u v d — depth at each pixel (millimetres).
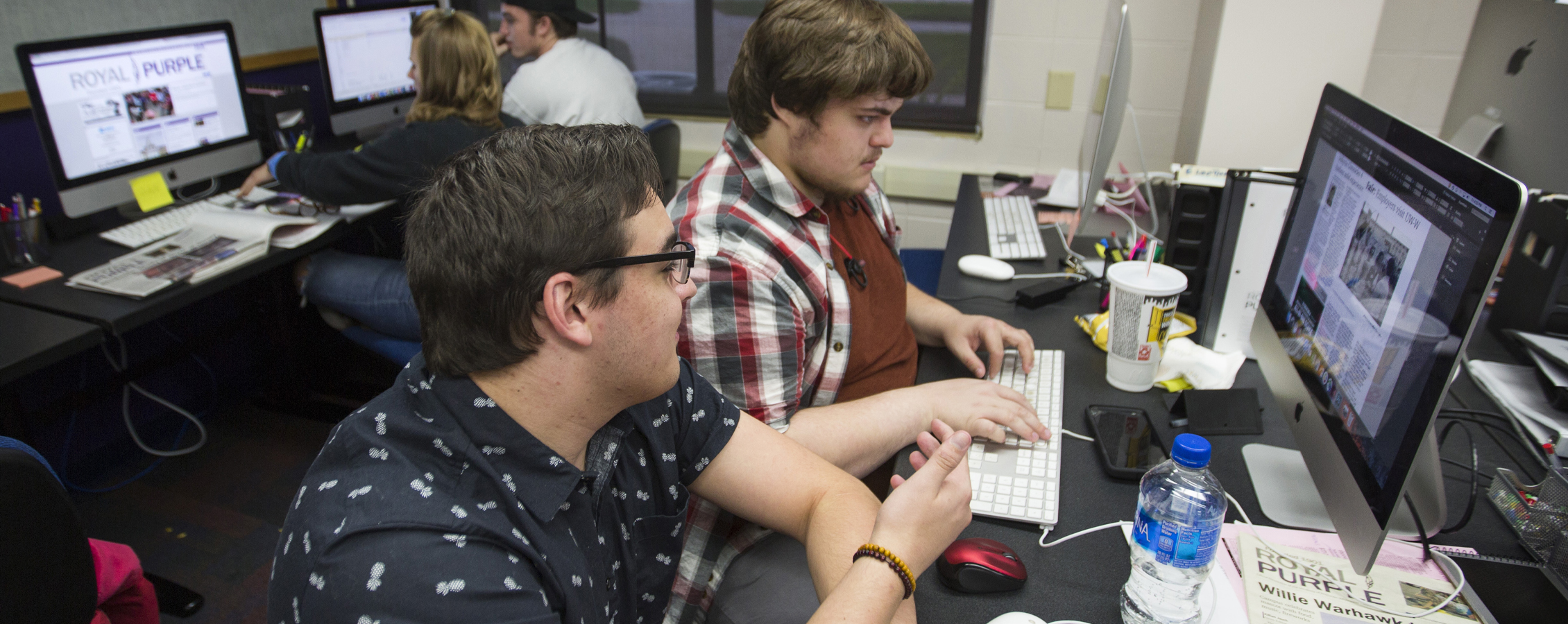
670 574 896
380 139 1973
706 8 2910
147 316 1619
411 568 581
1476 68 1541
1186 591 808
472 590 590
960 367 1359
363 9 2588
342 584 576
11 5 1968
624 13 2982
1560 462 960
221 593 1791
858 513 870
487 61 2014
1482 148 1433
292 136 2398
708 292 1052
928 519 759
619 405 716
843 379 1260
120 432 2281
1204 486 884
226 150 2195
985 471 1021
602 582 757
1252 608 785
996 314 1510
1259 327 1176
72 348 1488
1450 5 2131
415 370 687
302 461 2283
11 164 2012
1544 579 832
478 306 618
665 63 3039
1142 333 1172
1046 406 1171
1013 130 2760
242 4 2529
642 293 655
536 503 669
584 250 612
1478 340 1289
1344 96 1004
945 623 800
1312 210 1048
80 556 962
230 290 2566
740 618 1000
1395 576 822
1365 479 776
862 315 1263
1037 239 1835
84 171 1868
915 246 3045
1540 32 1293
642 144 669
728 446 897
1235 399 1130
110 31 2184
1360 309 859
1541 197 1224
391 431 653
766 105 1126
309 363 2557
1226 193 1236
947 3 2686
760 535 1108
